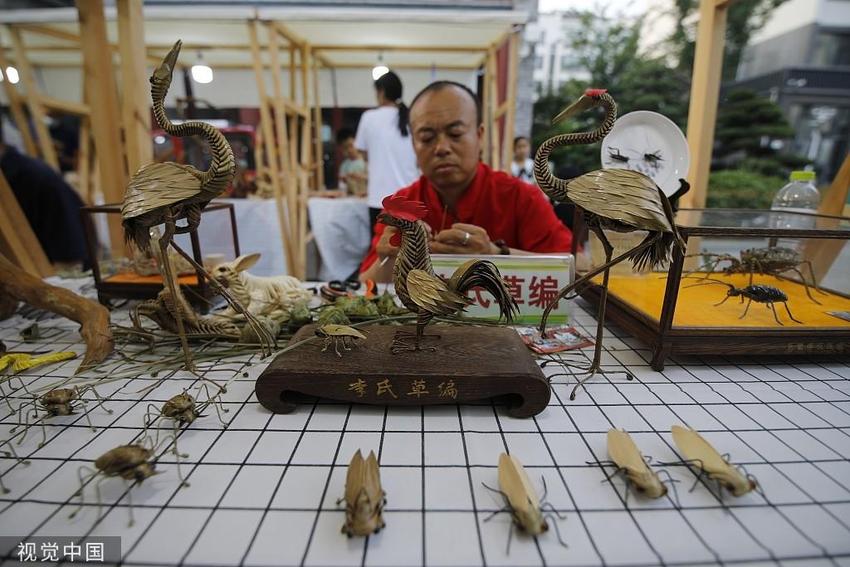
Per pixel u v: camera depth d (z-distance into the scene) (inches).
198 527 23.9
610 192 34.7
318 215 125.5
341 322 43.0
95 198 133.6
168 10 100.3
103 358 42.9
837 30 176.1
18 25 111.4
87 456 29.6
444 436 31.8
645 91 168.4
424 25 109.3
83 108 125.6
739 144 167.3
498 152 133.8
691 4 161.5
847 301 49.3
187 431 32.2
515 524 23.8
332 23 107.4
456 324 46.2
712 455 27.6
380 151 111.8
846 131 168.7
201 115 144.6
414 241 35.9
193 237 52.4
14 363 41.3
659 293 51.5
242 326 47.3
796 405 36.1
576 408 35.5
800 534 23.7
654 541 23.2
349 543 22.9
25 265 67.7
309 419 33.8
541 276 49.4
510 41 113.5
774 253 52.4
